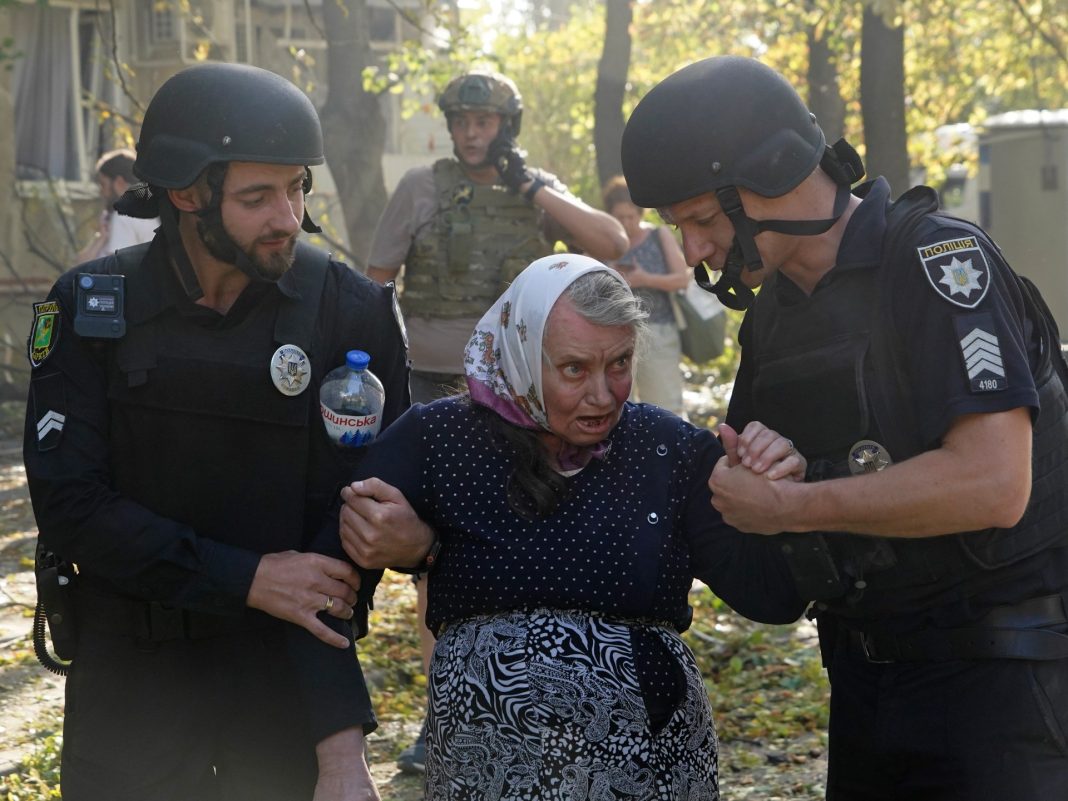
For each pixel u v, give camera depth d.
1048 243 13.35
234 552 2.73
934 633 2.57
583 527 2.57
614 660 2.51
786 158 2.44
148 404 2.72
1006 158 13.62
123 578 2.71
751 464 2.49
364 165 11.17
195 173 2.60
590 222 5.12
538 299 2.47
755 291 2.77
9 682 5.38
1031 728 2.52
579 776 2.44
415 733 5.14
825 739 5.14
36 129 14.28
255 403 2.74
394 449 2.68
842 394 2.53
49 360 2.71
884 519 2.40
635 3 16.38
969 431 2.35
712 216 2.50
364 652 5.89
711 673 5.98
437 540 2.67
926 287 2.41
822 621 2.81
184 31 14.83
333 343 2.84
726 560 2.67
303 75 16.80
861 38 11.32
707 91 2.45
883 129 11.23
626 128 2.55
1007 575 2.52
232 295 2.77
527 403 2.52
